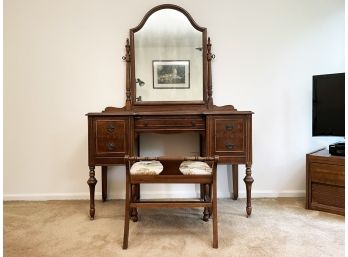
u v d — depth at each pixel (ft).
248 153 6.72
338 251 5.10
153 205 5.44
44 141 8.24
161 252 5.12
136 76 8.13
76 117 8.23
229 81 8.32
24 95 8.16
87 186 8.34
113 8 8.17
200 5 8.23
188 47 8.17
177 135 8.35
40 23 8.11
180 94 8.16
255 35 8.30
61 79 8.19
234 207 7.52
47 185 8.30
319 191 7.15
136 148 7.60
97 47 8.19
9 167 8.24
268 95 8.36
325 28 8.34
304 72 8.36
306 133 8.42
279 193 8.50
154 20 8.13
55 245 5.42
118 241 5.58
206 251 5.13
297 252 5.07
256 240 5.55
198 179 5.41
